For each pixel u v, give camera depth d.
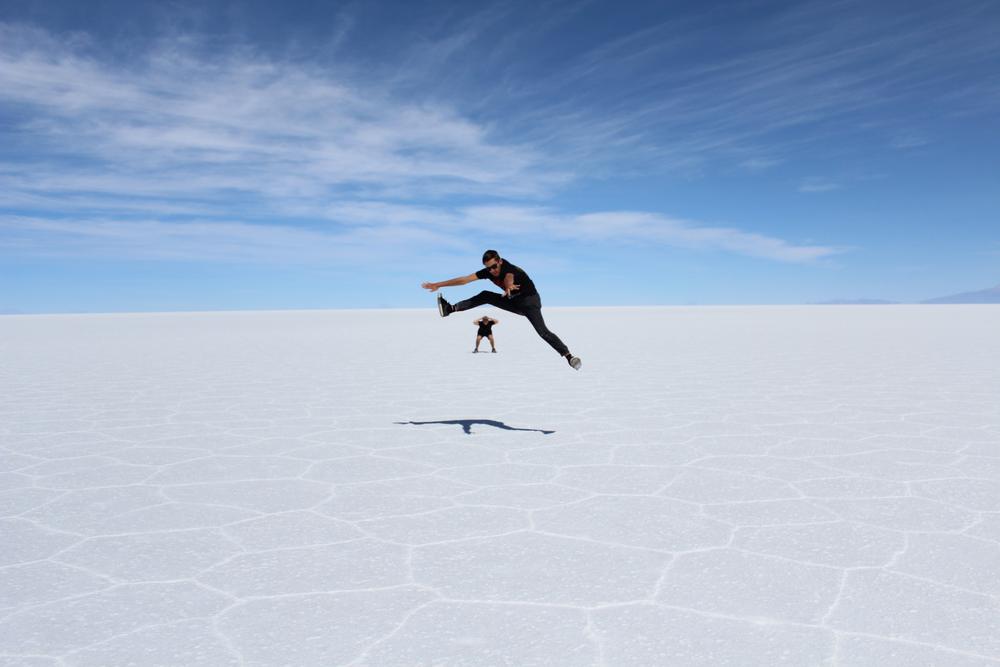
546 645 2.52
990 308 65.62
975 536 3.68
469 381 11.40
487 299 6.59
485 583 3.11
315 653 2.48
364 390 10.27
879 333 25.72
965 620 2.70
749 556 3.41
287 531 3.87
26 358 16.20
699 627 2.65
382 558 3.44
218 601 2.95
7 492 4.72
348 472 5.26
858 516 4.05
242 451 6.04
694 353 17.02
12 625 2.73
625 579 3.14
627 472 5.20
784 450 5.93
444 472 5.24
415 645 2.53
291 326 36.12
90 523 4.04
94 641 2.60
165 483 4.95
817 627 2.65
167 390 10.27
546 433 6.82
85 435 6.79
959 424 7.13
